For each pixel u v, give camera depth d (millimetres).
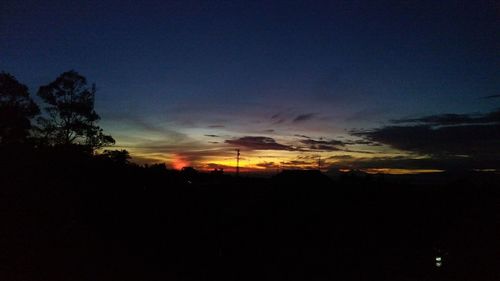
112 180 27375
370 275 20422
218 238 24906
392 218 31938
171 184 31219
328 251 24766
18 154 25094
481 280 19516
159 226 24562
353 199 34938
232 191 37750
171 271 18953
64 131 35719
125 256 19734
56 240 19750
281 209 32219
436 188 36719
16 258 17031
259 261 22297
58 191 23516
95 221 22859
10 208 21188
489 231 26344
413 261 22625
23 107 33344
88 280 15859
